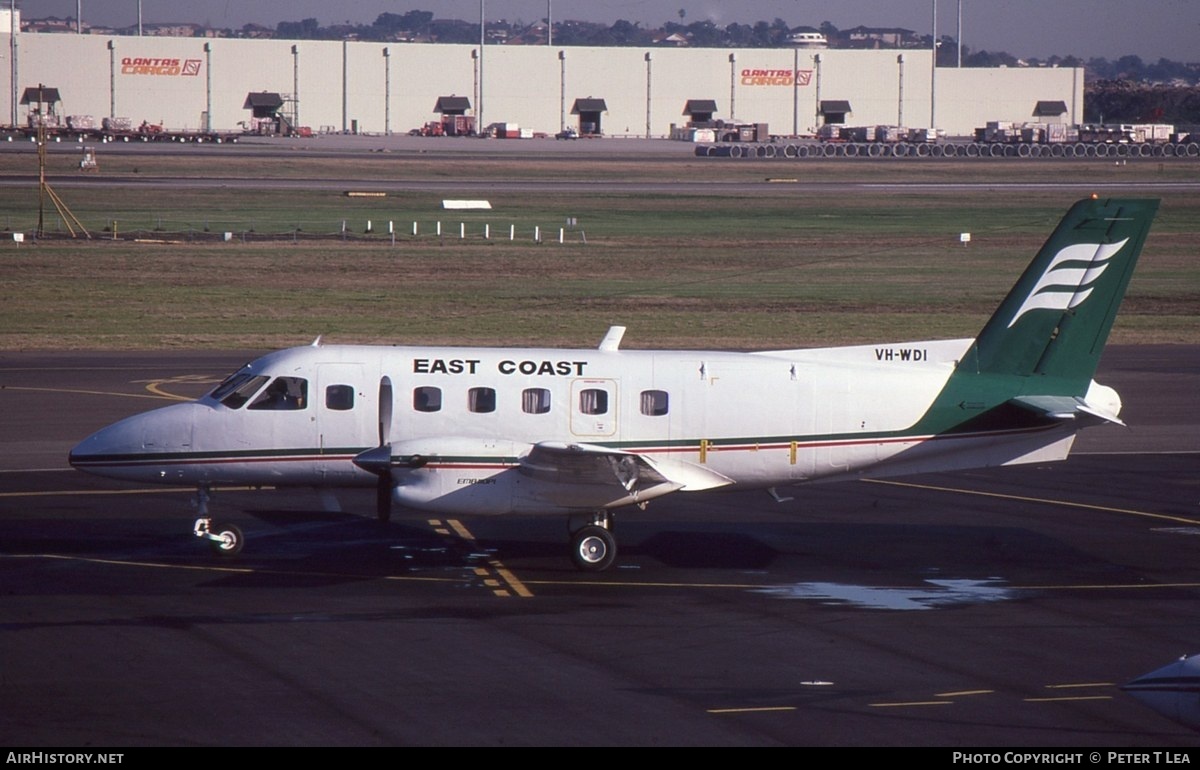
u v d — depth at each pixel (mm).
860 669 59562
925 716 53375
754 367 81062
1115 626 67312
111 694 54656
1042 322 82750
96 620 65812
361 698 54719
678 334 195250
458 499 76938
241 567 77938
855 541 87250
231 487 81688
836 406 80938
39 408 132375
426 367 80188
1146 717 53469
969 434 82062
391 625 65938
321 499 98375
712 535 88812
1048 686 57312
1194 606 71500
